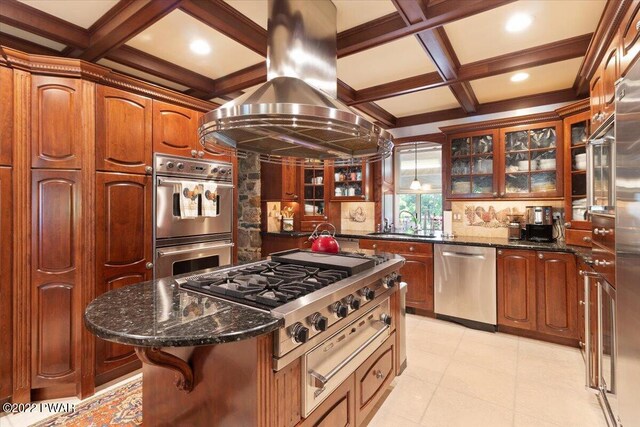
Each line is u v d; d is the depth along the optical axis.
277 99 1.64
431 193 4.46
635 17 1.42
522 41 2.39
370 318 1.90
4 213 2.02
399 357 2.37
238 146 2.21
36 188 2.12
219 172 3.13
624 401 1.45
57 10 2.07
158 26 2.27
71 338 2.20
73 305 2.20
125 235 2.44
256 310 1.25
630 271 1.37
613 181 1.71
